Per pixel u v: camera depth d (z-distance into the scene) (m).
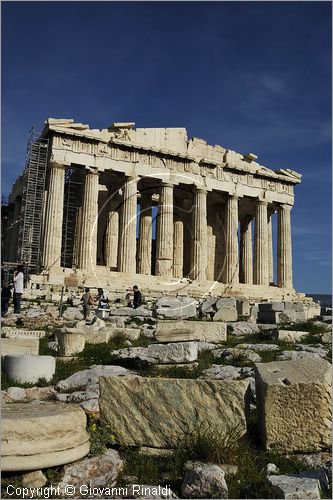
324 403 8.88
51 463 7.82
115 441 9.20
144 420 9.25
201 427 9.06
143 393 9.36
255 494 7.41
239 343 20.27
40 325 24.95
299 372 9.38
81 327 21.03
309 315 36.72
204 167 55.88
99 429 9.13
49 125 47.97
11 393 11.61
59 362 15.80
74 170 54.50
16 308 29.00
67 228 54.75
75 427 8.38
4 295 29.84
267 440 8.83
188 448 8.81
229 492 7.54
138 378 9.48
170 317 28.55
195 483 7.57
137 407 9.33
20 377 13.42
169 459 8.66
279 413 8.88
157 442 9.12
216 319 28.61
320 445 8.80
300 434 8.82
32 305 33.34
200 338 20.77
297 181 61.97
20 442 7.77
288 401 8.88
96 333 19.73
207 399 9.23
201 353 16.91
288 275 59.88
